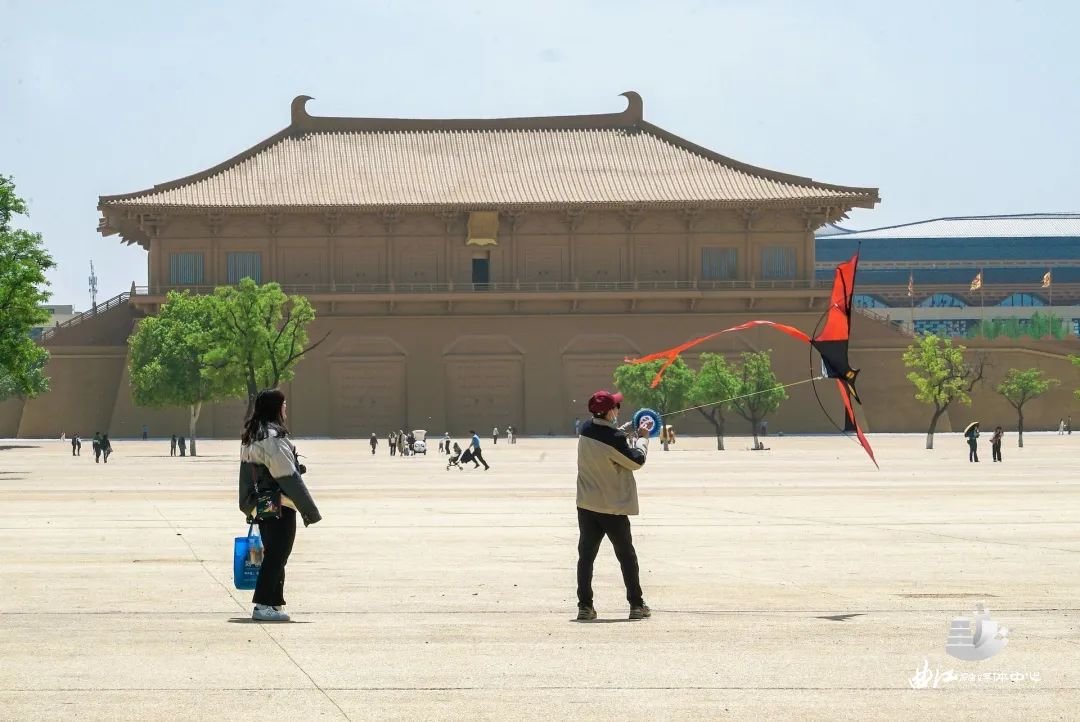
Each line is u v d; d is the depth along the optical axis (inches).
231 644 542.3
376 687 464.1
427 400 5196.9
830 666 496.1
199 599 671.1
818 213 5280.5
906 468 2354.8
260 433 613.0
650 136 5600.4
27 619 606.2
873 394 5260.8
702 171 5388.8
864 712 428.1
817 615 615.8
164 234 5236.2
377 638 557.0
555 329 5255.9
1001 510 1284.4
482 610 637.3
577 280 5270.7
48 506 1419.8
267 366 3641.7
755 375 3769.7
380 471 2418.8
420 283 5260.8
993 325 6707.7
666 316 5270.7
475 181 5324.8
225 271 5231.3
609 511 610.5
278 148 5477.4
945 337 5310.0
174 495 1637.6
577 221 5246.1
